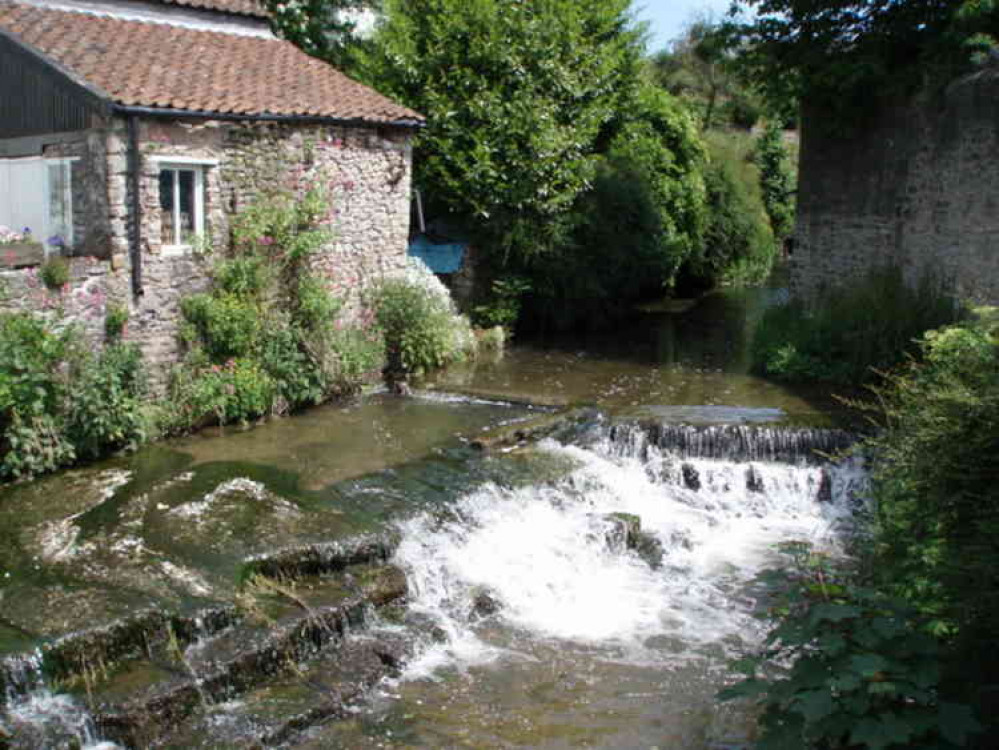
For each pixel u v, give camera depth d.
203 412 11.34
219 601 7.05
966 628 5.19
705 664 7.66
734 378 15.20
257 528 8.27
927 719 4.16
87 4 12.88
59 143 10.80
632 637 8.09
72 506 8.74
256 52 14.22
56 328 9.80
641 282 22.41
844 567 8.94
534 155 17.08
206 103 11.29
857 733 4.15
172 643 6.65
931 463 6.09
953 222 13.18
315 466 10.37
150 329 11.08
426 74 16.95
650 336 19.44
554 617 8.38
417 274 15.38
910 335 13.53
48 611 6.66
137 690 6.16
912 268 14.16
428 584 8.39
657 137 22.64
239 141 11.86
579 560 9.26
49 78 10.63
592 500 10.47
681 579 9.25
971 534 5.67
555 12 17.89
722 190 26.30
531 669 7.48
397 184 14.55
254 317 11.91
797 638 4.57
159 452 10.55
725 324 21.12
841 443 11.43
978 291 12.77
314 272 13.14
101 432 9.97
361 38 19.14
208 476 9.50
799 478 11.06
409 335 14.74
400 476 10.16
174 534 8.09
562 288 19.08
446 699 6.96
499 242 17.66
